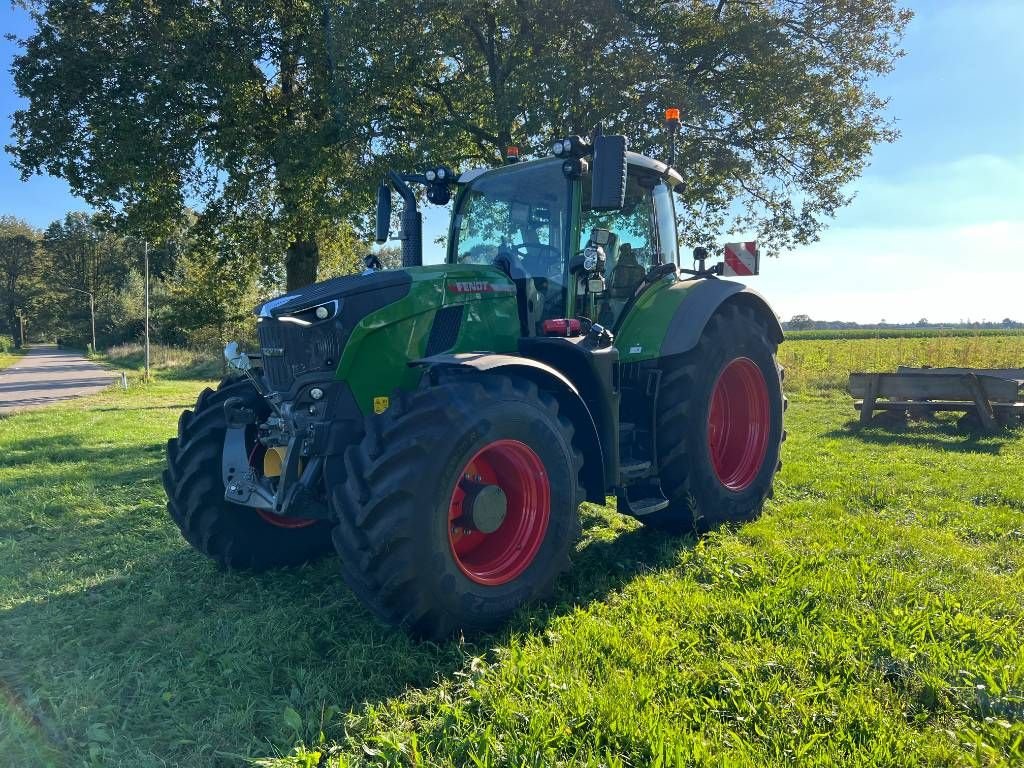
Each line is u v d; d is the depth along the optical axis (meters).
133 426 11.81
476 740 2.24
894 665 2.72
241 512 4.09
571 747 2.26
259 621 3.37
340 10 10.75
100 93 12.44
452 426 3.04
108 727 2.54
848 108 11.99
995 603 3.29
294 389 3.58
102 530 5.16
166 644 3.20
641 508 4.08
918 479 5.91
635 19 10.92
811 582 3.52
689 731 2.31
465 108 11.77
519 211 4.45
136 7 12.42
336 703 2.62
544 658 2.79
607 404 3.92
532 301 4.18
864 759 2.15
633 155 4.77
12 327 87.38
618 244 4.70
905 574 3.66
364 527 2.94
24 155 12.76
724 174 12.04
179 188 13.79
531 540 3.37
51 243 77.00
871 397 9.45
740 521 4.71
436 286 3.68
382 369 3.50
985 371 10.17
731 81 11.40
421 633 3.07
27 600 3.81
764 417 5.04
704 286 4.75
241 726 2.48
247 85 12.67
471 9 10.65
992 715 2.42
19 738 2.47
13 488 6.80
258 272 17.03
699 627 3.12
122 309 61.28
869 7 11.36
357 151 11.46
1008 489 5.37
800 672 2.69
